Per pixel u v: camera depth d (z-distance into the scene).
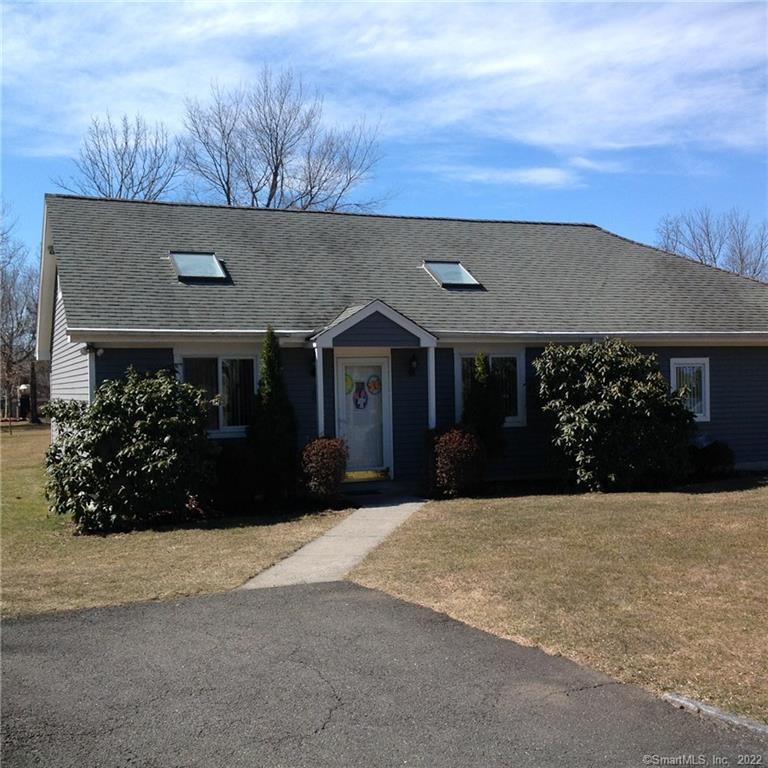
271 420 12.11
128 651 5.34
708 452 14.62
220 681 4.77
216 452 11.06
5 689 4.70
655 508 10.75
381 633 5.64
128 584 7.21
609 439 12.74
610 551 8.06
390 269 15.56
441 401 14.18
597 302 15.83
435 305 14.43
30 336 47.31
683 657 5.03
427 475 12.84
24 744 3.99
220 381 12.75
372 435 13.98
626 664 4.93
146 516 10.67
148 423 10.48
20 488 15.57
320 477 11.82
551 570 7.32
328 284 14.42
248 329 12.54
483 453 12.70
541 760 3.77
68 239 13.82
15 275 46.06
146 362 12.10
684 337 14.96
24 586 7.20
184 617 6.12
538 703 4.40
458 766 3.73
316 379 12.71
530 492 12.99
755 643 5.26
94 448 10.42
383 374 14.02
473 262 16.64
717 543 8.38
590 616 5.89
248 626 5.86
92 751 3.91
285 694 4.56
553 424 14.05
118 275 13.06
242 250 15.04
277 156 36.06
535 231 19.14
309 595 6.72
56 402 11.05
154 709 4.38
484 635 5.55
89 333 11.36
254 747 3.93
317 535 9.51
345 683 4.71
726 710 4.25
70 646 5.46
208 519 10.98
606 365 12.97
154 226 15.16
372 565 7.77
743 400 16.17
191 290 13.17
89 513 10.41
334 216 17.55
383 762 3.77
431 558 7.98
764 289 17.89
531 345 14.63
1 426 42.09
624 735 4.01
